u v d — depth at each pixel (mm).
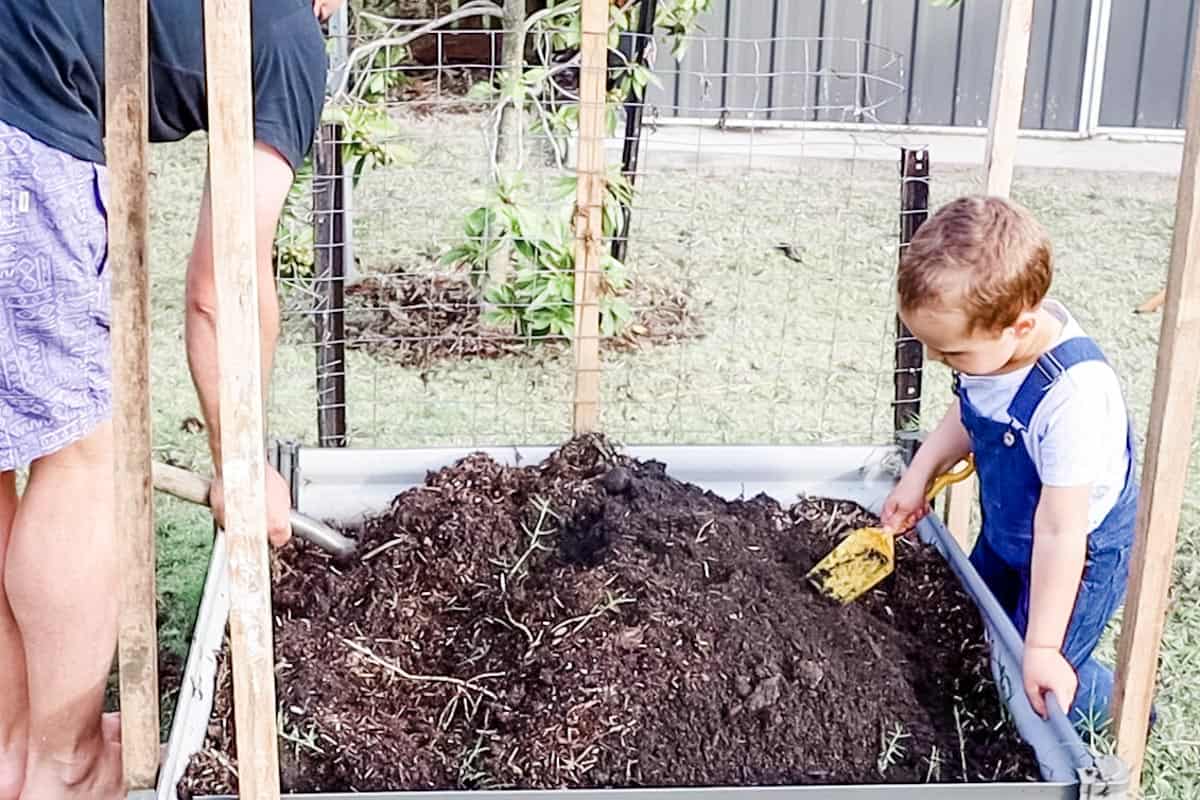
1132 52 6855
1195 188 1694
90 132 1846
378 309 4363
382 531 2488
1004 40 2381
